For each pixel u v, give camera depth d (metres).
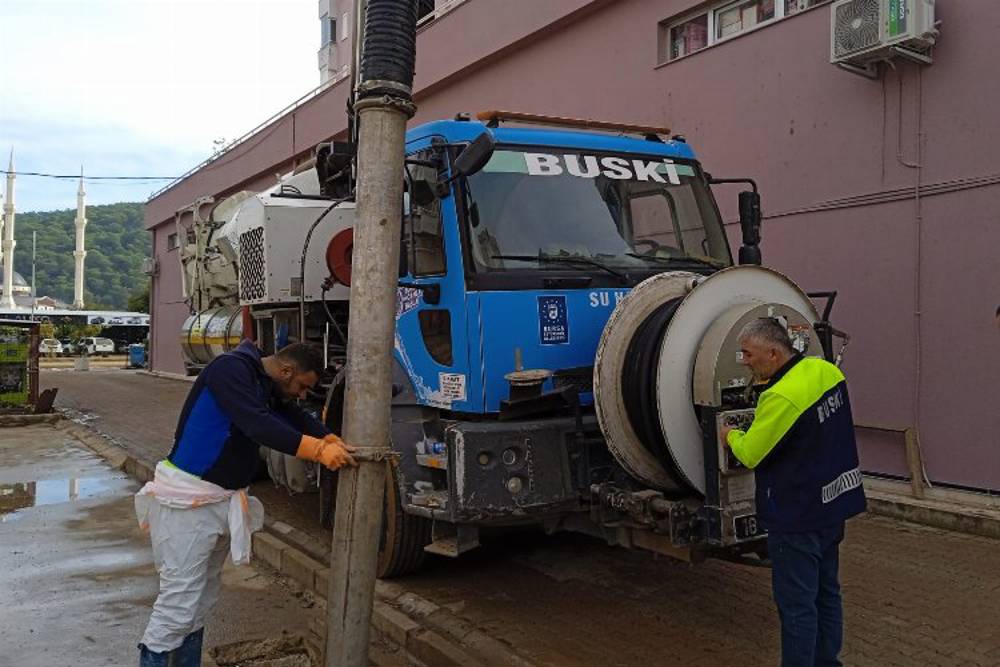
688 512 4.00
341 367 6.00
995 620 4.76
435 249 4.91
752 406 4.03
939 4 6.92
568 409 4.71
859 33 6.98
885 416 7.43
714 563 5.93
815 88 7.92
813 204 7.98
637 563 5.95
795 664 3.49
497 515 4.35
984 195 6.69
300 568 5.85
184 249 11.66
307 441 3.24
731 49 8.74
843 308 7.73
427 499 4.82
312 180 8.16
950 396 6.95
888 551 6.06
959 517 6.51
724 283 4.25
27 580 5.83
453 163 4.73
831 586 3.75
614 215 5.20
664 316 4.20
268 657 4.54
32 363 15.87
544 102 11.53
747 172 8.62
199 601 3.66
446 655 4.34
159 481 3.58
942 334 6.99
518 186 4.96
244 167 20.86
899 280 7.30
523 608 5.11
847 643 4.45
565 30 11.09
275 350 7.64
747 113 8.59
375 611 5.02
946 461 6.99
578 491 4.54
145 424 14.53
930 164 7.05
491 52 12.13
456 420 4.85
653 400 4.05
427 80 13.67
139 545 6.79
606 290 4.96
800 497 3.51
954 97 6.86
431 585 5.56
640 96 9.95
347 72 15.76
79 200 83.19
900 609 4.94
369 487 3.13
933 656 4.30
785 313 4.13
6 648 4.58
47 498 8.65
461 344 4.70
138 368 35.53
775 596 3.62
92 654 4.51
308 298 7.24
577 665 4.25
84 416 15.91
